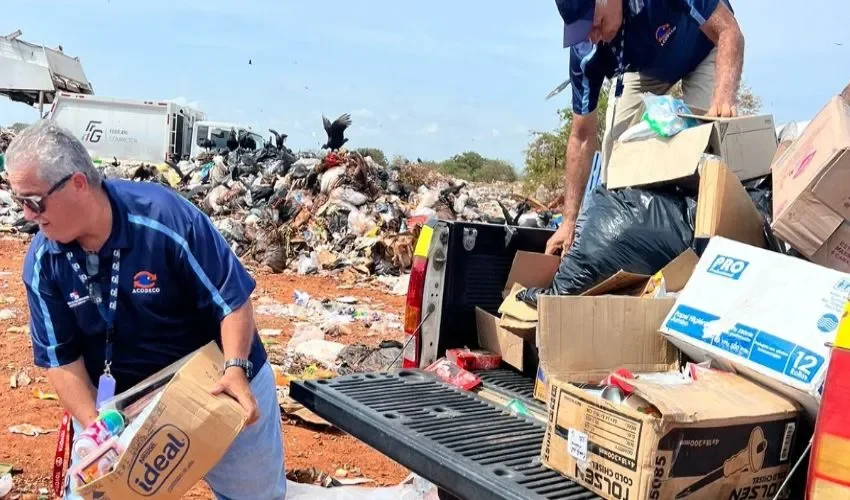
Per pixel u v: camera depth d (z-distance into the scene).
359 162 14.95
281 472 3.21
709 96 4.29
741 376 2.39
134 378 2.89
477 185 27.89
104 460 2.47
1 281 9.80
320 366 6.67
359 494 4.02
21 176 2.34
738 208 2.91
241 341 2.71
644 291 3.03
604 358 2.64
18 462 4.43
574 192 4.43
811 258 2.56
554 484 2.34
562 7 3.99
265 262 12.38
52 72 27.61
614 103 4.61
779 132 4.04
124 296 2.68
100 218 2.54
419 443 2.71
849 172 2.45
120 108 24.78
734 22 3.88
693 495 2.11
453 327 3.79
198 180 18.80
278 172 16.91
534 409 3.14
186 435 2.47
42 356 2.80
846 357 1.85
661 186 3.29
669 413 2.03
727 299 2.47
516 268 3.76
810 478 1.91
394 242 12.34
